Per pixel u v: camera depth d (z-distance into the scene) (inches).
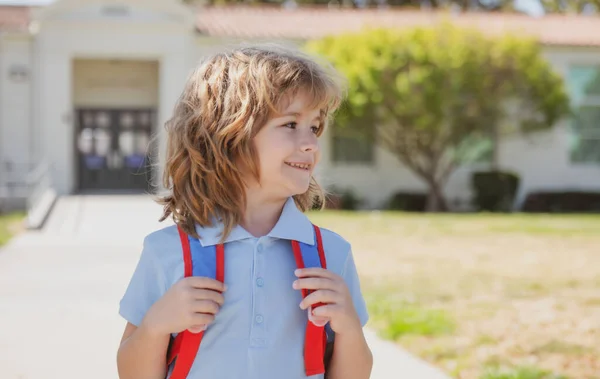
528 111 757.9
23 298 280.8
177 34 751.7
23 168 735.1
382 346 203.3
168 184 75.2
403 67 711.7
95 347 205.6
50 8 726.5
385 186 829.2
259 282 69.3
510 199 805.2
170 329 65.4
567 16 970.7
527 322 232.2
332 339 75.4
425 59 705.6
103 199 685.3
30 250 421.7
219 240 69.1
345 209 794.8
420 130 718.5
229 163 69.4
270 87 68.6
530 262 382.6
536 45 751.1
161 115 754.2
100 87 816.3
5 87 734.5
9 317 247.0
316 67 73.4
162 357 68.6
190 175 71.6
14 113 737.0
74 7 732.7
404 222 597.9
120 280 323.9
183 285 66.2
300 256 70.7
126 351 68.4
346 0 1414.9
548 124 753.0
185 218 71.6
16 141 737.6
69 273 343.0
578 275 337.7
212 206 69.7
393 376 171.8
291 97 70.0
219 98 70.2
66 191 734.5
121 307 71.9
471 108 716.7
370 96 705.0
